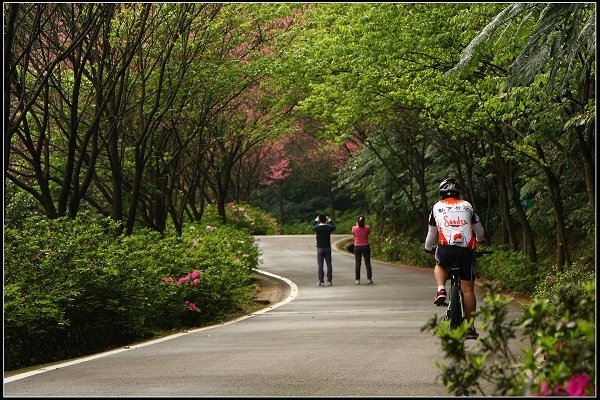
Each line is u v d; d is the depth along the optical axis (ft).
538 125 49.83
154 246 59.77
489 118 65.10
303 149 222.69
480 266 94.32
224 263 68.80
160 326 52.75
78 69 60.23
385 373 30.25
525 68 31.24
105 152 82.99
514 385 16.15
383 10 65.51
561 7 29.84
